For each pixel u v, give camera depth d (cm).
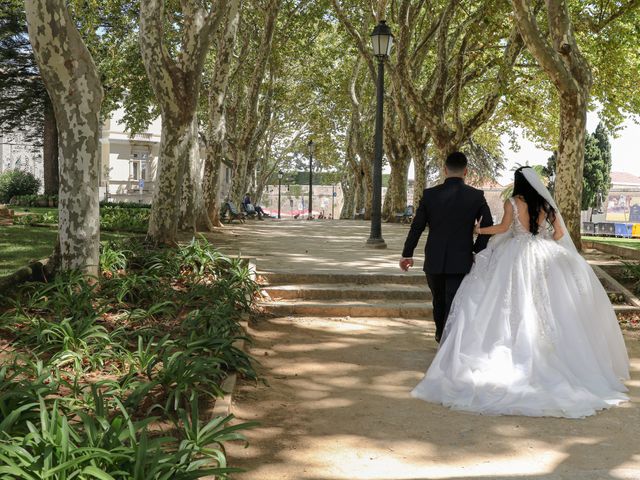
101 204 3066
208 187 1888
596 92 2144
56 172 3102
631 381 590
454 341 546
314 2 2664
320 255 1223
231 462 394
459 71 2078
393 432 454
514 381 509
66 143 763
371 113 3675
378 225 1412
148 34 1048
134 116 2995
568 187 1209
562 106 1194
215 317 635
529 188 578
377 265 1080
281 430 451
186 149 1116
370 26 2859
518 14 1132
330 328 776
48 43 720
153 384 431
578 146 1197
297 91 4038
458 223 600
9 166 4794
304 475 380
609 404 509
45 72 739
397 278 955
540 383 510
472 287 566
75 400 418
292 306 840
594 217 4978
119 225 1628
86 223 777
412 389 555
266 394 527
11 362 514
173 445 384
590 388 521
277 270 982
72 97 750
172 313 711
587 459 409
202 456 361
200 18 1077
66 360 506
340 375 592
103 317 680
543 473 385
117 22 2483
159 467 296
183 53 1073
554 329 534
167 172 1097
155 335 616
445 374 538
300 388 549
